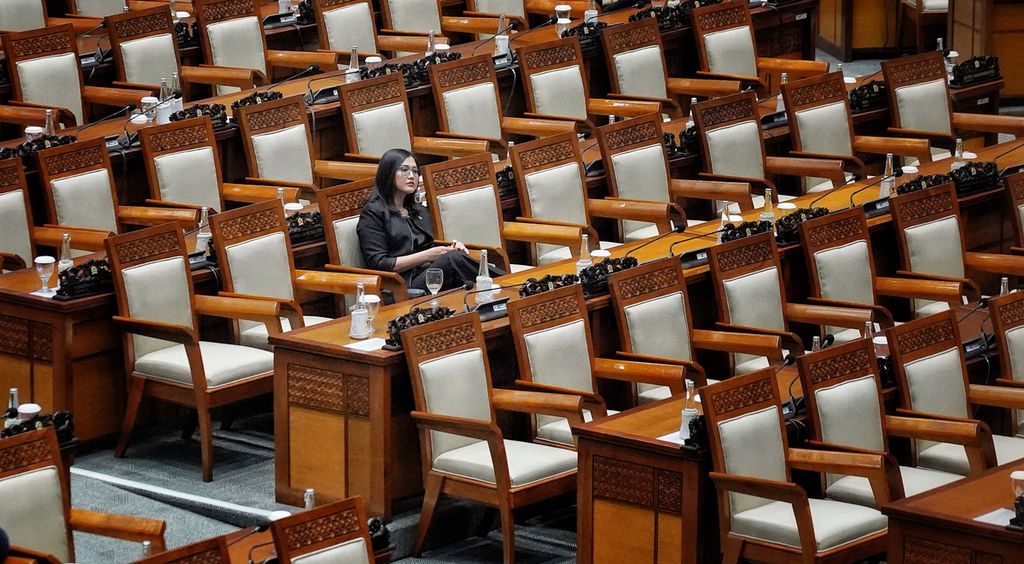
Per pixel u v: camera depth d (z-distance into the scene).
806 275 26.64
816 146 31.22
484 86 31.17
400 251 25.33
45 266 22.98
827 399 20.64
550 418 22.20
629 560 20.08
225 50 32.59
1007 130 32.62
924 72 33.03
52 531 17.66
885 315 25.27
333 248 25.09
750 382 19.73
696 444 19.31
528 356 22.06
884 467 19.62
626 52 33.41
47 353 23.06
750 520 19.31
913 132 32.50
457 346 21.38
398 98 29.95
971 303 25.80
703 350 24.75
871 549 19.45
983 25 38.97
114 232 26.19
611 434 19.95
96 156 26.06
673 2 35.56
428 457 21.16
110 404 23.62
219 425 24.86
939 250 27.36
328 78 32.22
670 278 23.58
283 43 34.69
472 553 21.61
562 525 22.80
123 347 23.23
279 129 28.38
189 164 27.02
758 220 27.62
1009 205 28.58
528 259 28.17
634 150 28.69
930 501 18.41
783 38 37.06
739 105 30.14
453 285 25.42
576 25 34.78
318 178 29.81
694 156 29.95
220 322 24.67
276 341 22.02
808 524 18.77
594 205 27.80
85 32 34.44
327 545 16.70
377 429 21.27
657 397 23.27
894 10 43.41
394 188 25.42
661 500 19.72
